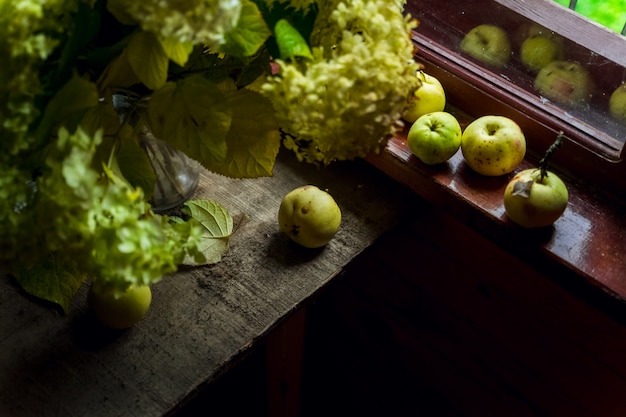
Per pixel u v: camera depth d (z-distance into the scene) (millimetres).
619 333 1140
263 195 1173
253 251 1114
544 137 1126
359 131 874
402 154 1138
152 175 944
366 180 1202
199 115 903
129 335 1042
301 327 1243
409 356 1420
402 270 1333
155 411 993
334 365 1577
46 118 844
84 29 851
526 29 1149
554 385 1250
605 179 1104
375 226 1155
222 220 1112
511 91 1143
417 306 1351
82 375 1013
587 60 1116
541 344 1229
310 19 908
